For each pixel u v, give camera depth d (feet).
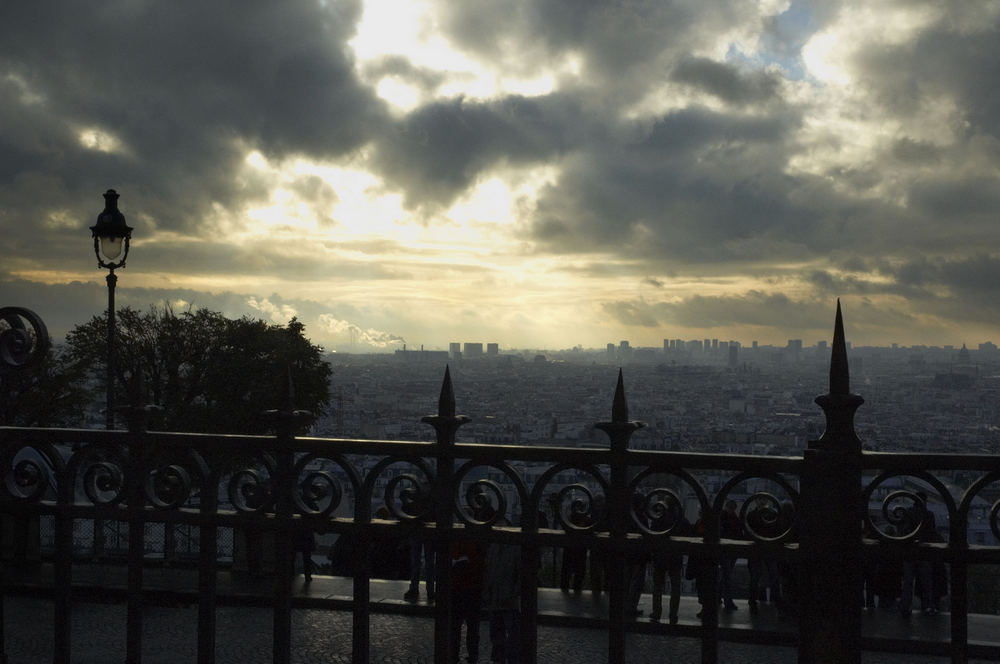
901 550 16.65
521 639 17.79
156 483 19.67
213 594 19.27
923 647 33.27
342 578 41.78
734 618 36.96
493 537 18.01
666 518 17.65
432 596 35.83
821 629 16.85
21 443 20.25
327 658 29.37
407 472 19.53
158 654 28.86
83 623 33.04
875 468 16.79
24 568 41.01
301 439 18.80
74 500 20.12
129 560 19.65
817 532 16.85
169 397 165.68
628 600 37.65
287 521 18.76
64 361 155.74
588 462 17.54
